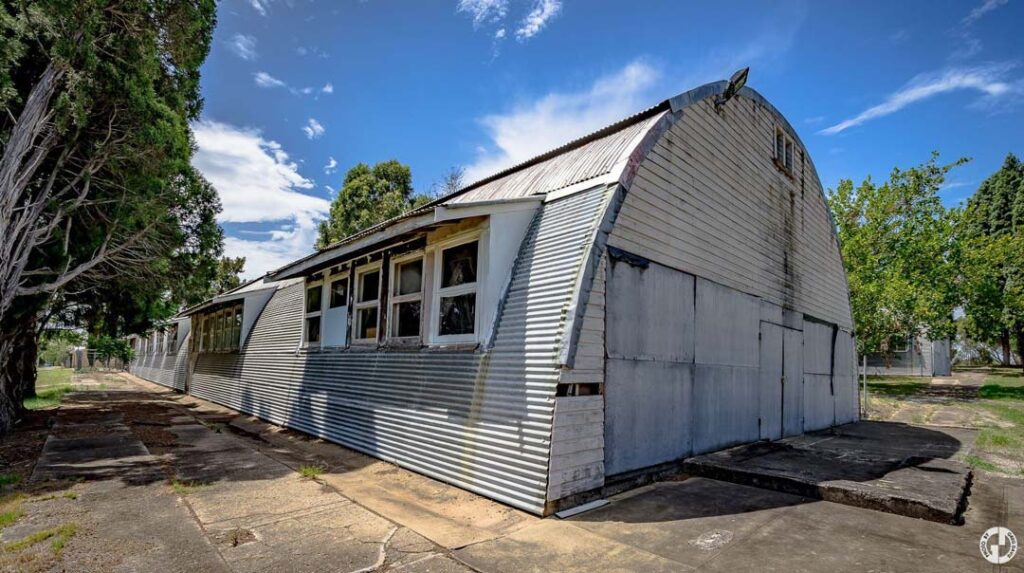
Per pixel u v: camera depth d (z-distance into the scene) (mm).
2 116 7199
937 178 19625
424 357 6379
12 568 3156
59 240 8031
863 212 19828
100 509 4492
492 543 3781
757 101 8742
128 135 7586
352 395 7746
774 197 9141
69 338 17750
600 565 3385
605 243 5203
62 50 6496
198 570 3229
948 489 4848
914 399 17141
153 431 9211
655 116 6457
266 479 5719
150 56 7477
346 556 3512
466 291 6008
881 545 3744
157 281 10750
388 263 7629
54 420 10484
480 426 5230
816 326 10570
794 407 9320
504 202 5816
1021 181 27922
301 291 10961
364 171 29109
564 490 4527
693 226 6750
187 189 10055
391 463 6469
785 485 5277
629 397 5426
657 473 5777
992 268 21609
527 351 5000
